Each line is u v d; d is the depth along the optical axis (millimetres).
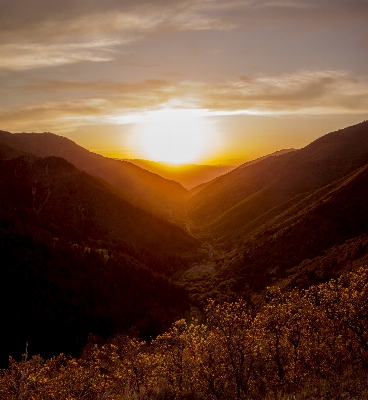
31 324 64375
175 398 20250
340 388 13305
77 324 67375
